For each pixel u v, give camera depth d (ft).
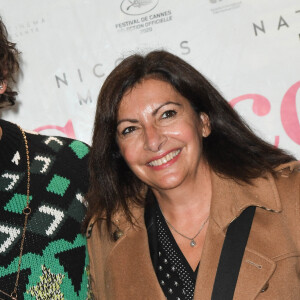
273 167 5.28
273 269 4.86
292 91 6.85
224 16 6.99
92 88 7.49
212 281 4.94
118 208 5.59
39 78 7.63
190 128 5.04
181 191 5.19
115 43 7.36
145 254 5.35
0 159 5.24
